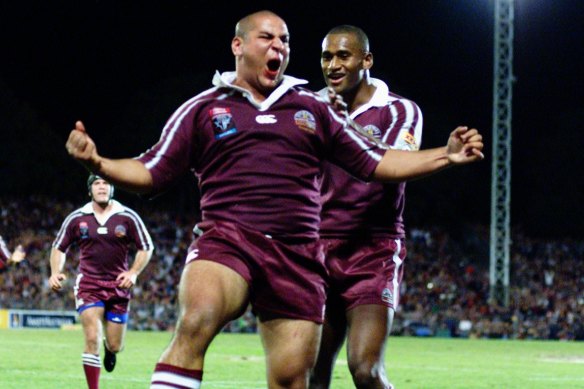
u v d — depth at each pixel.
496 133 62.91
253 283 9.55
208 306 9.05
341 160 9.98
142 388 21.22
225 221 9.57
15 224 71.56
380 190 12.45
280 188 9.58
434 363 33.41
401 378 26.48
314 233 9.84
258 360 31.11
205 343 9.03
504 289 64.38
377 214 12.45
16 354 31.08
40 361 28.20
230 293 9.26
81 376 23.61
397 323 65.44
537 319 66.56
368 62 12.87
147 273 67.94
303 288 9.64
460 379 26.44
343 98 12.92
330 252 12.38
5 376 23.14
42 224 73.06
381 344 11.86
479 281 75.88
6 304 60.25
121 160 9.38
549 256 81.94
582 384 25.30
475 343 52.72
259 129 9.57
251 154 9.56
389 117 12.70
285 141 9.60
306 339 9.65
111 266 20.23
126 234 20.31
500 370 30.36
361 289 12.11
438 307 69.12
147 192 9.53
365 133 10.07
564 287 76.75
